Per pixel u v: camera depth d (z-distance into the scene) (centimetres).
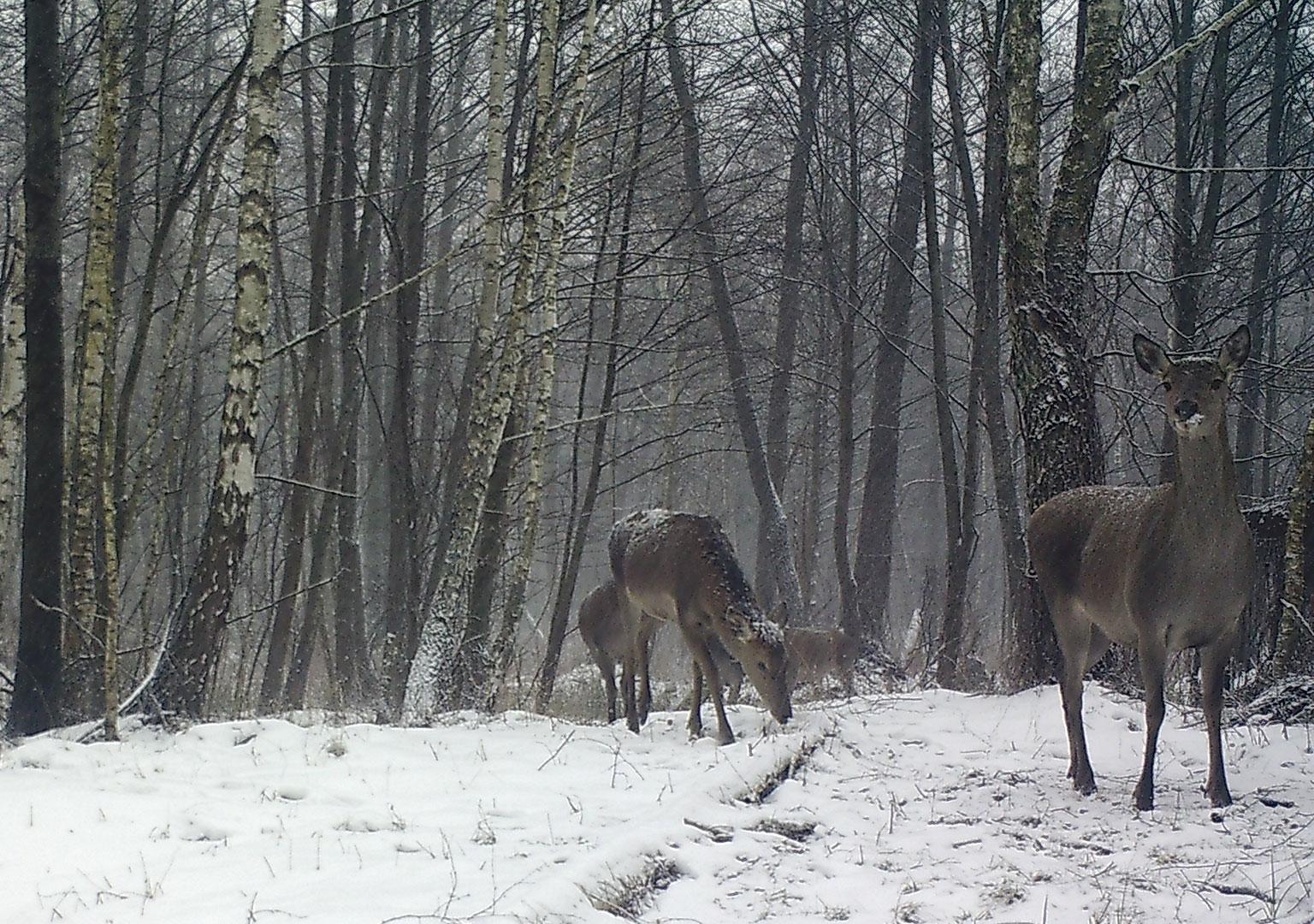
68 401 1550
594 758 894
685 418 3123
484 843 636
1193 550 751
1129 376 1842
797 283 2231
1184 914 564
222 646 1248
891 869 637
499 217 1412
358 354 1775
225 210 2314
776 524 2097
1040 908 575
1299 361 1964
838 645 1702
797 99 2378
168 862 593
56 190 1145
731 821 693
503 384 1347
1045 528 881
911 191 2252
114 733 941
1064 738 980
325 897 535
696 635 1048
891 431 2233
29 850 604
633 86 2006
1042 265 1234
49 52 1151
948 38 1895
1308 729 948
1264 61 2062
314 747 901
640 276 1758
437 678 1220
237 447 1070
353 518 2064
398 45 2334
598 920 531
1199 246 1786
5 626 1973
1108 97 1216
